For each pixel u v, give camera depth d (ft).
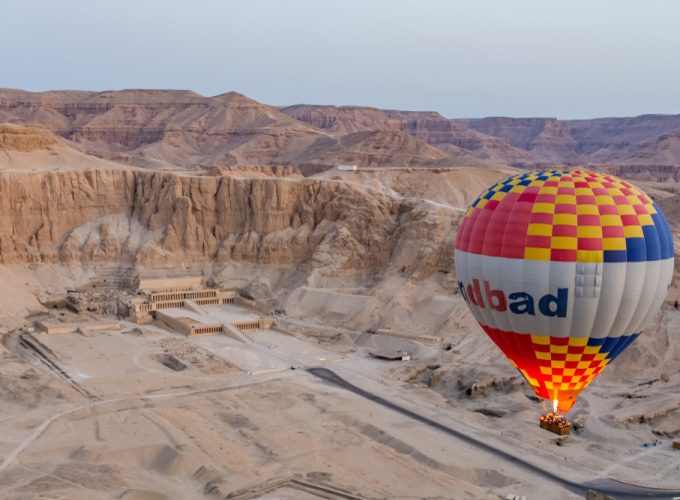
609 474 363.97
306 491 333.83
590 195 318.86
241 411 434.71
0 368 492.95
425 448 386.52
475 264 336.90
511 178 344.69
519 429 421.18
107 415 417.69
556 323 318.04
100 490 328.90
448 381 513.04
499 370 510.58
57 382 472.03
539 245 314.14
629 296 314.35
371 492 333.01
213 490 332.19
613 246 309.83
